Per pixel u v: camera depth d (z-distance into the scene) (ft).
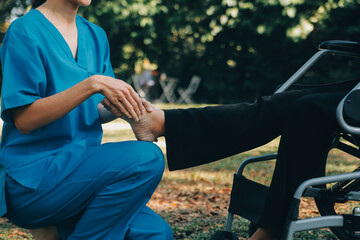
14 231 9.93
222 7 45.50
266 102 6.66
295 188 6.18
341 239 6.36
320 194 7.47
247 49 49.26
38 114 5.74
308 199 12.85
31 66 5.82
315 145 6.17
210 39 46.60
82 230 5.96
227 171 17.54
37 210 5.91
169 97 54.90
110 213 5.92
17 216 6.07
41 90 5.97
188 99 54.13
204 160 6.72
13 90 5.74
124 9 46.91
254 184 7.14
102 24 47.78
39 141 6.06
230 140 6.63
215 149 6.67
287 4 41.86
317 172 6.39
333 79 44.83
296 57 47.85
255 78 49.70
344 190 7.31
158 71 55.62
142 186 6.01
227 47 49.88
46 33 6.09
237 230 9.66
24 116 5.77
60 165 5.92
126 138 26.20
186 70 54.03
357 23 42.88
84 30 6.68
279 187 6.20
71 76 6.19
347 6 41.86
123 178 5.92
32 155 6.03
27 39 5.88
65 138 6.16
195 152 6.66
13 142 6.05
